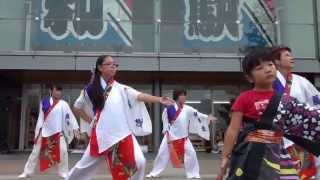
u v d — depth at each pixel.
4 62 16.03
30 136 18.11
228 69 16.31
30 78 18.03
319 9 16.91
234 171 3.50
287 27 16.80
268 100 3.53
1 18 16.28
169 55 16.33
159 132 16.72
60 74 17.17
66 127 9.59
